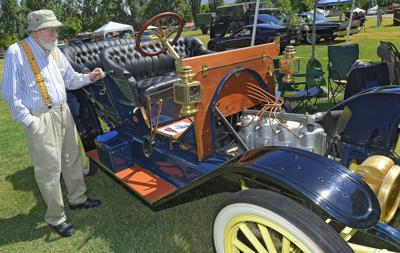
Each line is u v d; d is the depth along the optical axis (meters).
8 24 62.38
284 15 16.03
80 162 3.49
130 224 3.27
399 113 2.61
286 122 2.59
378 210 1.80
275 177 1.88
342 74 6.04
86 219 3.42
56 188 3.07
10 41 54.66
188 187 2.42
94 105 4.49
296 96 4.93
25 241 3.20
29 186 4.22
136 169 3.54
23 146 5.64
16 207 3.78
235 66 2.86
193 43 6.09
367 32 17.22
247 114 2.86
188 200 2.63
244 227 2.07
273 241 2.18
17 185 4.28
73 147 3.38
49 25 2.71
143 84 5.03
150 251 2.88
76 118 4.08
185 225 3.16
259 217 1.92
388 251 1.98
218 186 2.41
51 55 2.97
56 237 3.21
